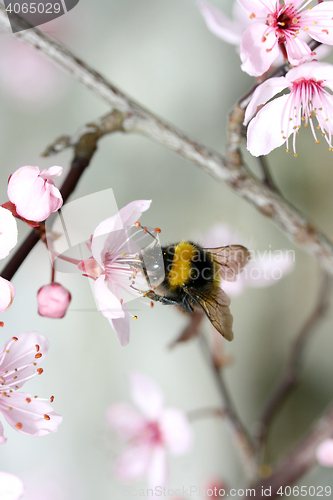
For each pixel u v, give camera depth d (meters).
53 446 0.65
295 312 0.73
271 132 0.40
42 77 0.66
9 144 0.67
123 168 0.70
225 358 0.46
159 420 0.49
